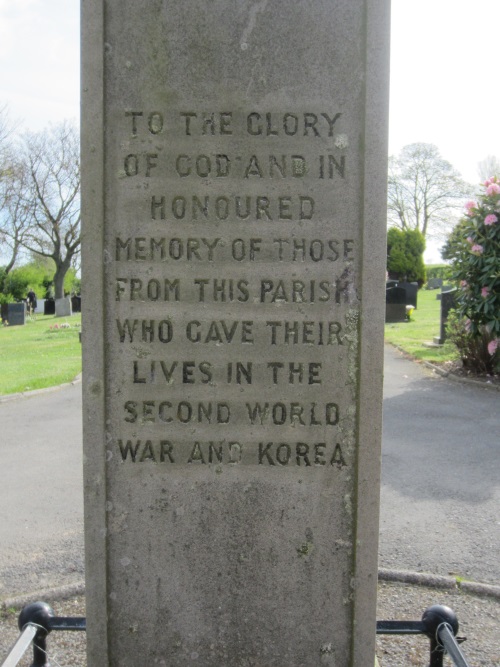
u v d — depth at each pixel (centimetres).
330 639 245
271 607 244
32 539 416
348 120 225
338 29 222
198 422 238
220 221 229
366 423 234
